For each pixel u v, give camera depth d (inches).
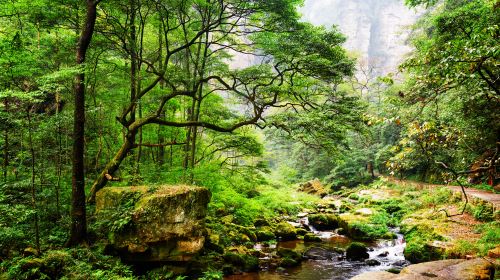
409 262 402.6
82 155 315.9
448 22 464.4
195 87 478.6
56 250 273.9
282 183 1176.2
